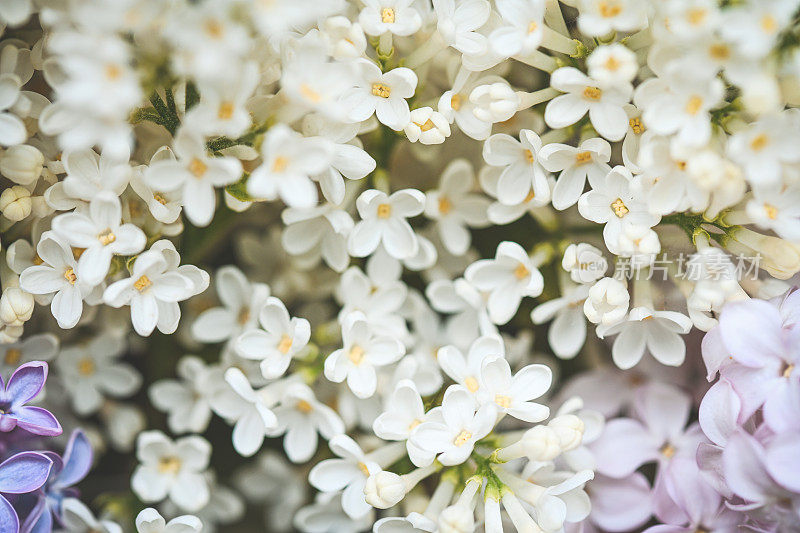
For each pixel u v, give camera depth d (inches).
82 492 15.7
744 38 12.8
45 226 14.2
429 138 13.9
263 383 15.0
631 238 13.6
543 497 13.6
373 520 15.2
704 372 14.9
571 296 14.4
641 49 13.7
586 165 14.0
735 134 13.2
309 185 13.0
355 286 14.6
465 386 13.9
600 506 14.8
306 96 13.0
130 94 12.7
